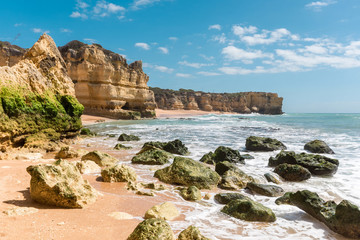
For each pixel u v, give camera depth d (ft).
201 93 443.32
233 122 162.20
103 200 22.21
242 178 31.14
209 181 29.76
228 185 29.40
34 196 20.07
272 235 17.65
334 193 27.32
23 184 24.35
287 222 19.95
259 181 31.40
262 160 46.14
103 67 172.04
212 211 21.65
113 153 49.21
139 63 221.66
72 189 20.24
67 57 170.71
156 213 19.19
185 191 25.68
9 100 43.19
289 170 33.73
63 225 16.39
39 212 18.20
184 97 406.62
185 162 32.40
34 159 38.06
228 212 21.06
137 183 27.96
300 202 21.94
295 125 132.57
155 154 42.16
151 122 154.20
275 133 89.10
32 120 47.44
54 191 19.58
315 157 39.86
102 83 173.47
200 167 31.86
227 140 70.79
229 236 17.21
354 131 94.27
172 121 168.14
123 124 133.69
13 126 42.63
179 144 51.34
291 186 30.45
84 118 153.48
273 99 456.86
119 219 18.17
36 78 52.08
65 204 19.65
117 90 184.34
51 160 38.32
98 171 33.81
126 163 40.75
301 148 57.62
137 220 18.42
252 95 461.37
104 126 119.34
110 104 174.60
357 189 28.86
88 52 171.12
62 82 62.59
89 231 15.88
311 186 30.45
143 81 211.82
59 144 51.85
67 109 59.77
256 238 17.06
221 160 43.21
